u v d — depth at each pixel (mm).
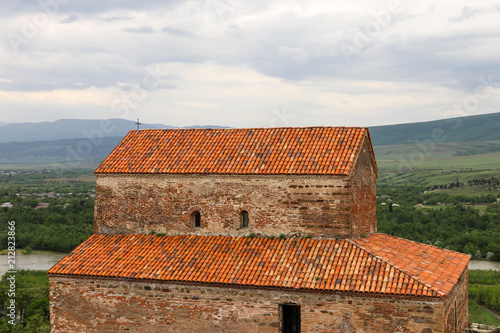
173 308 29922
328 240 30062
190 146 34812
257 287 28250
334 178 29953
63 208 115938
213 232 32344
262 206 31375
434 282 26594
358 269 27672
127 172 33781
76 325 31672
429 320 25547
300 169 30594
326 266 28266
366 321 26672
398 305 26094
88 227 99125
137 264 31062
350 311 26938
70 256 32719
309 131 33688
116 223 34406
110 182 34531
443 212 100312
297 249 29812
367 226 33344
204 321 29406
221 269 29500
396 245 32094
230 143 34219
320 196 30266
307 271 28188
